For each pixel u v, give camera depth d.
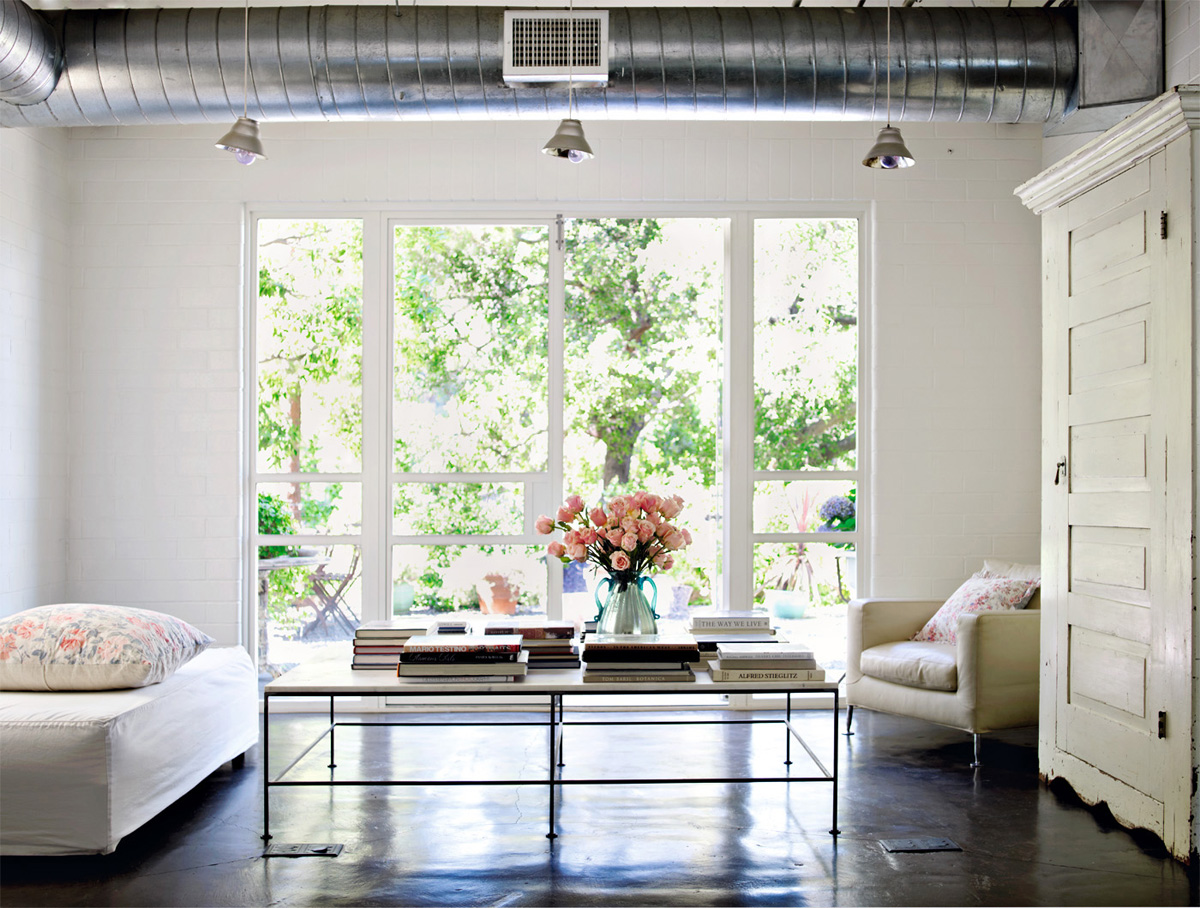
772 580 5.28
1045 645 3.87
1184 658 2.99
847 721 4.80
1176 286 3.04
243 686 4.07
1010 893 2.82
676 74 3.93
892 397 5.21
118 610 3.50
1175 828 3.04
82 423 5.14
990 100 4.05
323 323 5.28
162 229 5.17
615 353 5.34
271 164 5.20
